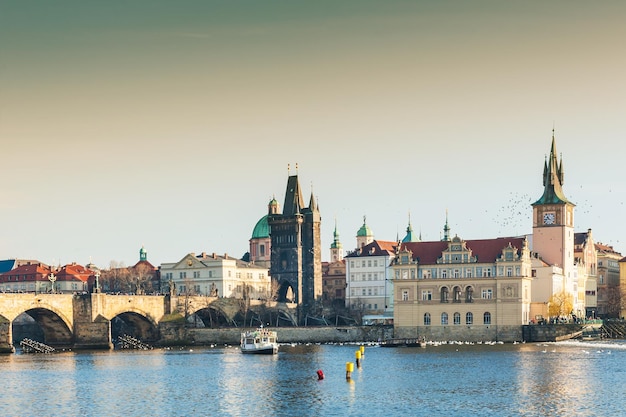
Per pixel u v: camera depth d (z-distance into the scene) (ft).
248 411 515.09
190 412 515.50
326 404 533.14
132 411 522.47
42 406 543.39
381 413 501.97
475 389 581.53
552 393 561.02
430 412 502.38
